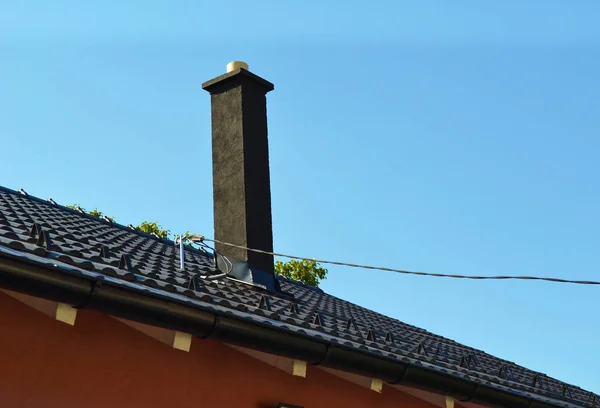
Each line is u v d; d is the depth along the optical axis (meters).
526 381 14.40
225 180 13.55
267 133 14.08
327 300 16.89
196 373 8.93
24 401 7.29
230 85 14.08
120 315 7.29
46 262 6.76
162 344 8.66
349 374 10.66
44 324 7.61
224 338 8.16
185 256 13.97
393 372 9.93
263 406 9.58
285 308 11.19
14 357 7.30
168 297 7.61
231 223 13.20
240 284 12.34
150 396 8.38
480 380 11.52
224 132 13.88
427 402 12.02
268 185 13.70
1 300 7.35
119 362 8.18
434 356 12.03
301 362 9.41
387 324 16.41
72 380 7.71
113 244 11.41
